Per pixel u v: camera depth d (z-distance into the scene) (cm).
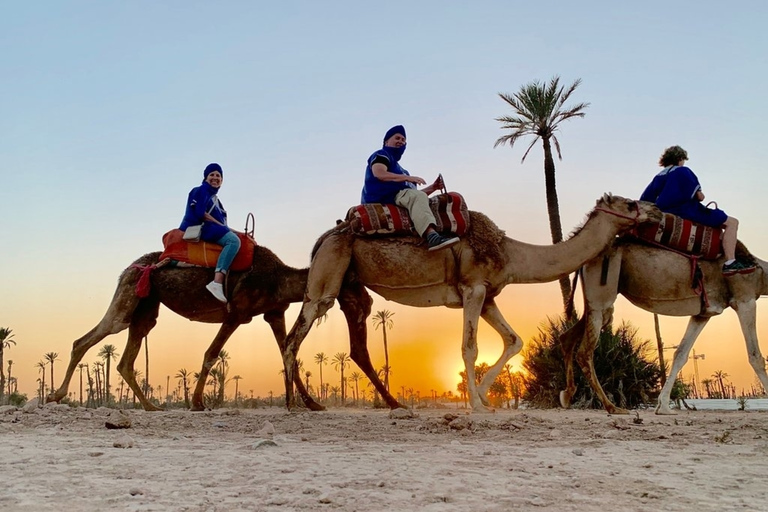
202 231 1023
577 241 901
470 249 863
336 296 912
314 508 324
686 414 1022
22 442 577
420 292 888
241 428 716
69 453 502
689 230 922
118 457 482
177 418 826
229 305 1023
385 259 884
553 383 1758
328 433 668
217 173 1045
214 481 388
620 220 906
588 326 962
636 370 1709
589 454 523
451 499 346
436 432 669
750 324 911
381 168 890
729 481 411
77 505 325
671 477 422
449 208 874
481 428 691
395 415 817
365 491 362
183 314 1070
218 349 1030
